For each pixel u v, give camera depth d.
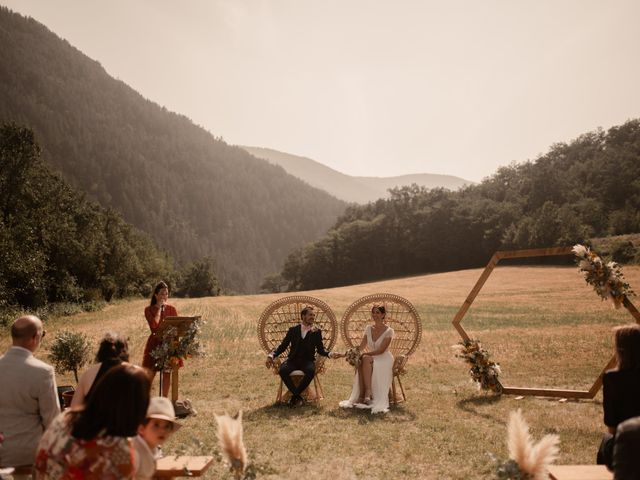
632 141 115.56
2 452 4.13
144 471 3.30
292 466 6.05
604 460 4.39
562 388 10.21
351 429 7.55
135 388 2.86
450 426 7.65
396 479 5.65
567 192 99.38
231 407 9.16
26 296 38.22
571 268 57.41
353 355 8.97
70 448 2.81
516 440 3.89
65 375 12.57
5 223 37.81
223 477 5.59
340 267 117.50
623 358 4.35
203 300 50.19
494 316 25.38
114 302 56.94
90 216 55.81
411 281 65.25
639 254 49.84
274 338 11.38
